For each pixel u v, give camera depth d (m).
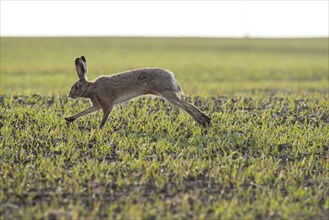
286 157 35.66
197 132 39.88
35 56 168.38
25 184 29.20
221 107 50.28
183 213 25.64
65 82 98.81
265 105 52.44
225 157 34.12
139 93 40.03
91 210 26.17
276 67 141.50
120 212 25.92
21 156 34.19
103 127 40.69
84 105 48.62
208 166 32.81
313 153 36.28
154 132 40.12
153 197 27.62
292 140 38.78
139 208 25.95
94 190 28.52
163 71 40.16
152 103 50.16
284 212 25.92
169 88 39.91
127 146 36.31
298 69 134.75
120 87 39.75
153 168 31.81
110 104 40.00
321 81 106.50
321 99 57.19
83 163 33.03
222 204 26.52
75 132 39.28
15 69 125.06
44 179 30.03
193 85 96.31
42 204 26.88
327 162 33.81
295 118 46.34
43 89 81.31
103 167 31.72
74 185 29.08
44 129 39.47
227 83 101.88
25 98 54.06
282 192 29.08
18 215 25.39
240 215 25.56
